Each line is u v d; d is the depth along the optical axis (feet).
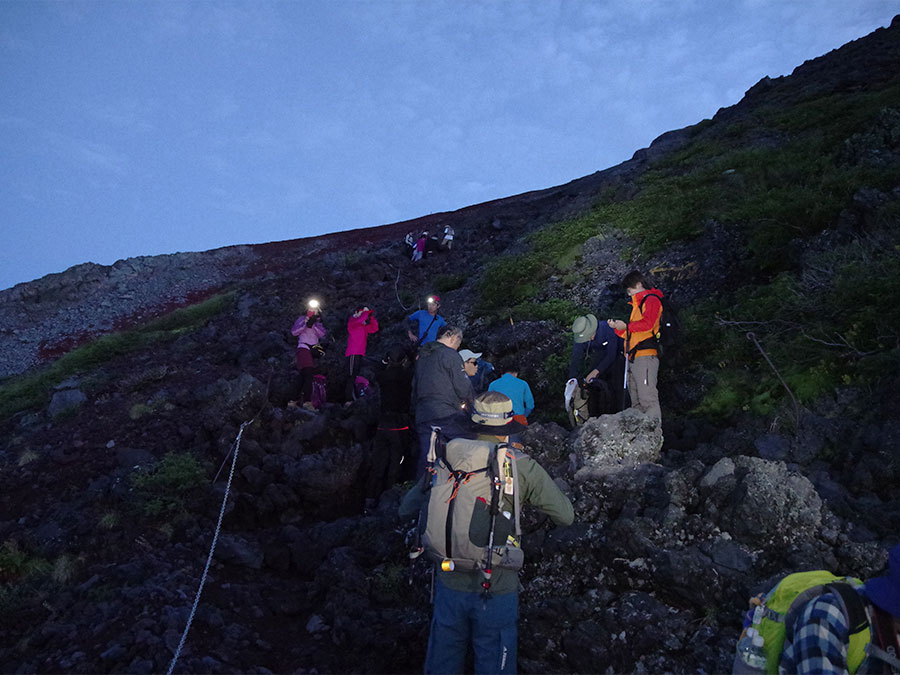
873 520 15.76
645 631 14.24
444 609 12.49
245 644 16.92
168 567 19.86
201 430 27.40
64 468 26.40
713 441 21.42
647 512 16.40
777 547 14.65
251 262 95.14
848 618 7.71
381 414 24.71
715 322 27.22
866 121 42.16
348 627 16.72
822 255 27.45
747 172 42.19
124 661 15.79
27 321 86.48
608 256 39.06
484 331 35.88
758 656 8.66
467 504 12.19
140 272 94.48
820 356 22.49
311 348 32.04
